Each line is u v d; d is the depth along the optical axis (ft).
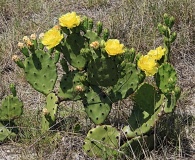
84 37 4.28
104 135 4.31
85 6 7.77
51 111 4.56
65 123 4.75
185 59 6.13
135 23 6.76
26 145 4.64
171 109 4.08
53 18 7.40
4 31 7.06
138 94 4.20
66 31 4.25
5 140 4.76
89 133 4.29
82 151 4.51
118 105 4.78
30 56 4.50
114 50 3.96
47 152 4.53
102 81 4.16
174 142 4.57
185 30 6.38
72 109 4.88
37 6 7.66
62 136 4.60
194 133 4.73
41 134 4.62
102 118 4.29
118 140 4.32
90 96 4.25
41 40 4.54
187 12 6.64
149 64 4.07
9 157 4.58
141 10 6.86
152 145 4.44
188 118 4.94
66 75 4.43
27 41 4.44
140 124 4.27
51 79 4.58
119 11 7.13
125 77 4.19
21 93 5.64
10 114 4.68
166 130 4.56
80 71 4.39
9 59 6.29
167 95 4.07
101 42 4.04
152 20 6.75
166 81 4.16
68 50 4.30
